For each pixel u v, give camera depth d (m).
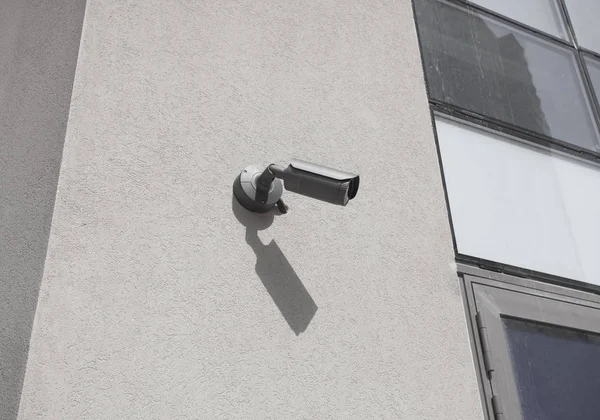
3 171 3.32
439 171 4.12
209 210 3.15
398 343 3.37
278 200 3.32
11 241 2.95
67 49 3.26
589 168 5.00
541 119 5.00
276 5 3.97
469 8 5.21
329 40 4.09
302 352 3.08
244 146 3.41
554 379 3.79
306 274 3.29
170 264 2.93
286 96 3.70
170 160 3.16
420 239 3.78
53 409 2.44
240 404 2.81
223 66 3.56
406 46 4.48
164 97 3.29
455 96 4.64
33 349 2.50
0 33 4.12
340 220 3.55
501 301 3.89
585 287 4.32
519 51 5.28
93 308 2.68
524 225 4.37
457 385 3.43
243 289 3.06
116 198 2.93
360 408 3.09
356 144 3.83
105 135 3.03
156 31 3.43
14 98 3.57
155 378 2.68
